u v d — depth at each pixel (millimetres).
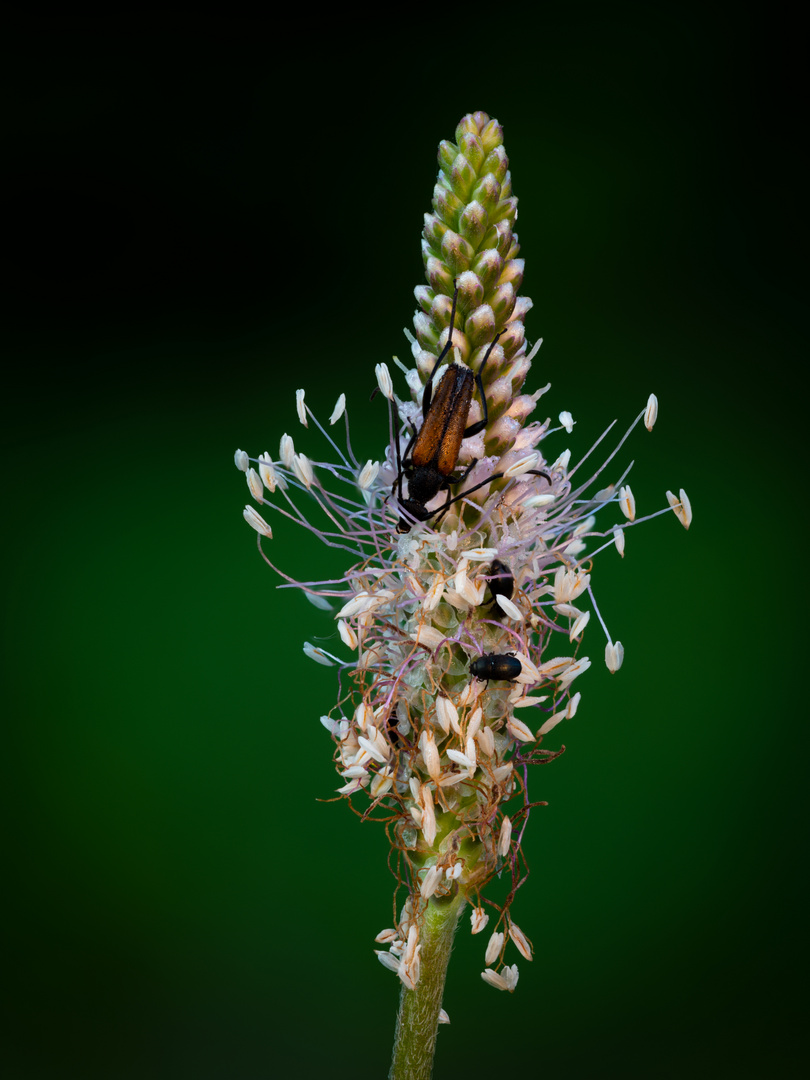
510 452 182
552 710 183
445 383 181
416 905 183
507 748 183
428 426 181
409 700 182
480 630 182
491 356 181
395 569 183
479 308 181
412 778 181
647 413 184
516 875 184
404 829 183
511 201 182
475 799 182
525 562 183
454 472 181
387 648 184
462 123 182
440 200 183
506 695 182
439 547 181
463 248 181
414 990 184
